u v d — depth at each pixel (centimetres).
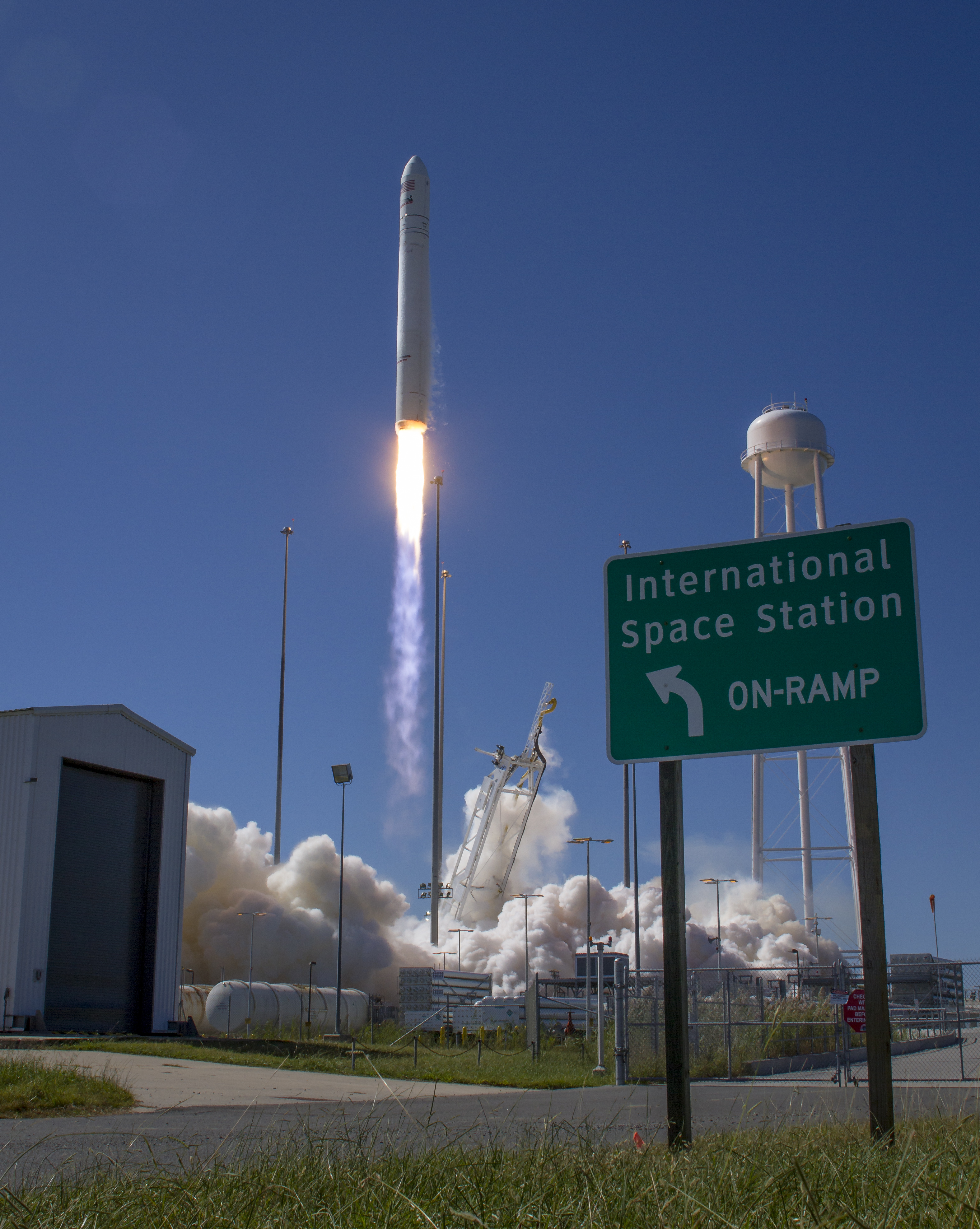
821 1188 618
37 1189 658
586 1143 817
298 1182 624
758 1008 3095
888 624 959
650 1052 2569
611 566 1038
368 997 5666
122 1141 1116
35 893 3788
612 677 1017
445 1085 2316
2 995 3662
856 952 3070
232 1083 2031
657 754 989
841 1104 1641
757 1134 938
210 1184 614
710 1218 546
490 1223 527
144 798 4303
